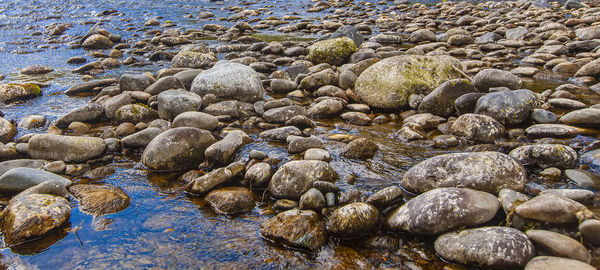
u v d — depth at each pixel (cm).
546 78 873
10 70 1108
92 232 378
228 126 661
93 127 677
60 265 336
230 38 1506
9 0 2469
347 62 1084
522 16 1681
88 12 2200
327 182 419
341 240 358
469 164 405
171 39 1426
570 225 323
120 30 1714
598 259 300
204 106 732
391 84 730
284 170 444
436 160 425
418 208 358
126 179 487
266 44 1287
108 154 561
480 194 359
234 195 423
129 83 819
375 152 541
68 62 1197
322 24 1689
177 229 382
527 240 306
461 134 577
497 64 984
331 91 789
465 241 318
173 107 679
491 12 1939
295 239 350
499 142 536
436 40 1377
